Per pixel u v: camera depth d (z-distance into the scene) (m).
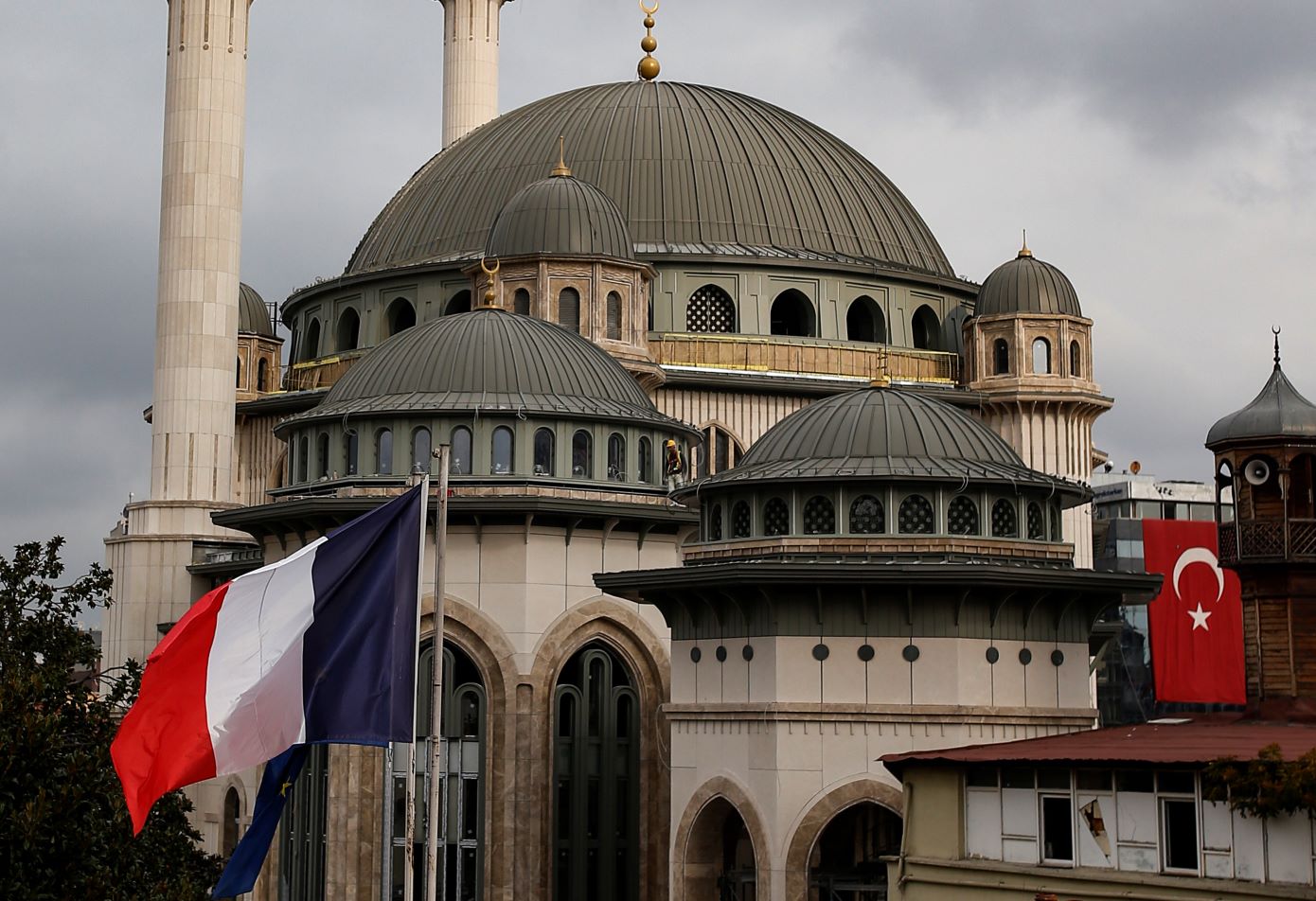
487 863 62.69
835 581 54.53
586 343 71.00
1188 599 82.44
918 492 56.94
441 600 44.19
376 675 39.91
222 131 91.00
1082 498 61.31
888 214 95.44
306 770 65.69
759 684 55.78
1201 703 86.06
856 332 90.81
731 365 85.94
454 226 91.81
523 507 62.94
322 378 91.81
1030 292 90.31
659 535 66.94
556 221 81.88
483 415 64.69
